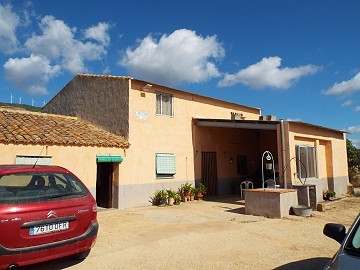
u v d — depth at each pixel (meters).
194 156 15.83
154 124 13.96
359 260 2.91
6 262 4.36
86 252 5.71
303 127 13.36
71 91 16.11
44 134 10.83
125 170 12.58
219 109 17.78
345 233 3.62
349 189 17.20
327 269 2.99
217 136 17.33
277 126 12.12
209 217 10.12
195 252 6.27
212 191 16.73
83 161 11.30
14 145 9.69
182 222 9.30
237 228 8.39
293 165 12.18
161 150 14.16
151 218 9.98
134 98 13.24
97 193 13.16
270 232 7.92
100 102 14.16
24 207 4.61
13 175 4.98
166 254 6.14
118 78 13.39
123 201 12.34
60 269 5.34
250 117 20.25
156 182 13.77
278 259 5.80
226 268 5.35
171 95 14.97
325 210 11.27
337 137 17.02
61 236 4.92
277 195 9.86
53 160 10.54
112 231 8.12
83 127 13.32
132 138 12.95
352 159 23.69
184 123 15.49
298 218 9.67
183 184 14.98
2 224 4.35
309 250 6.37
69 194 5.30
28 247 4.53
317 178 14.33
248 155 19.31
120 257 5.96
